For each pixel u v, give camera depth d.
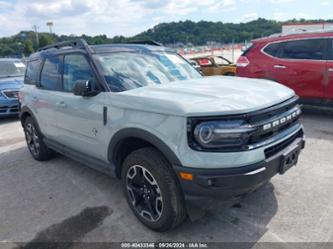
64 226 2.99
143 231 2.83
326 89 5.94
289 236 2.62
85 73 3.37
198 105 2.33
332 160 4.12
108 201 3.42
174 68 3.78
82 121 3.38
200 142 2.27
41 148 4.70
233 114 2.25
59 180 4.09
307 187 3.42
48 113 4.11
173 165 2.41
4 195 3.76
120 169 3.16
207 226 2.83
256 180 2.28
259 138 2.37
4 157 5.22
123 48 3.72
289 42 6.36
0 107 7.86
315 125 5.86
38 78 4.49
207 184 2.25
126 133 2.76
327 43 5.84
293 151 2.65
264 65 6.69
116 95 2.90
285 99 2.73
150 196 2.75
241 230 2.74
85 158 3.63
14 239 2.84
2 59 9.47
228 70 12.92
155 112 2.50
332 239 2.55
